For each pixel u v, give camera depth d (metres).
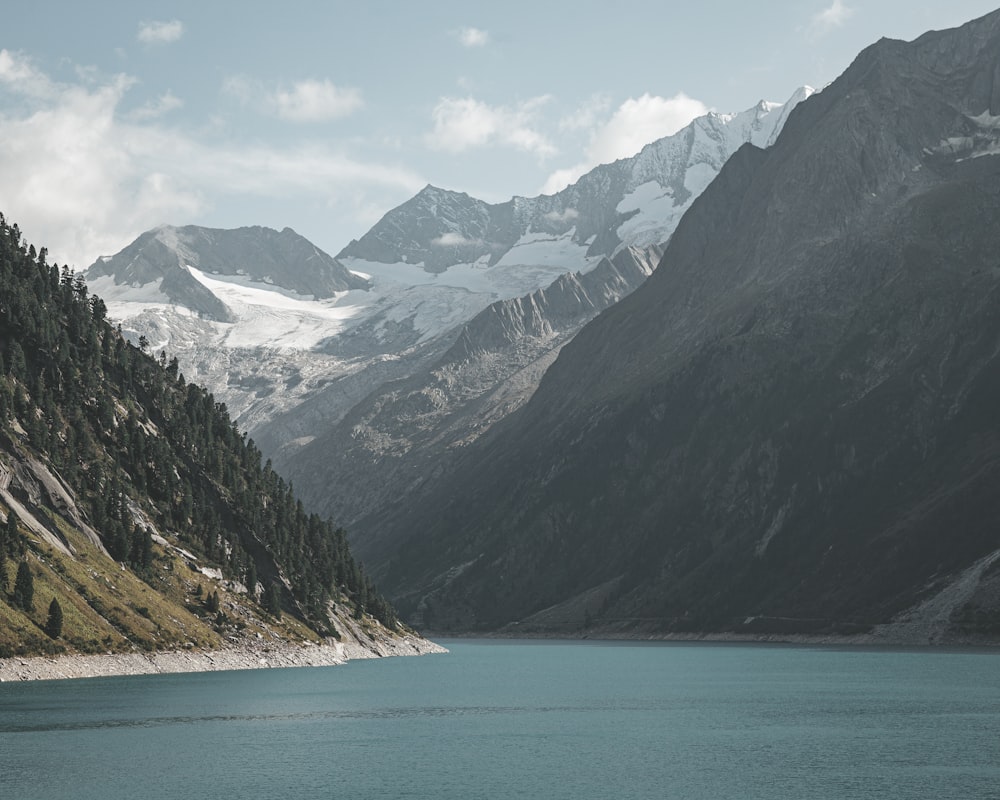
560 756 148.62
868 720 182.75
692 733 169.75
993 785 129.50
